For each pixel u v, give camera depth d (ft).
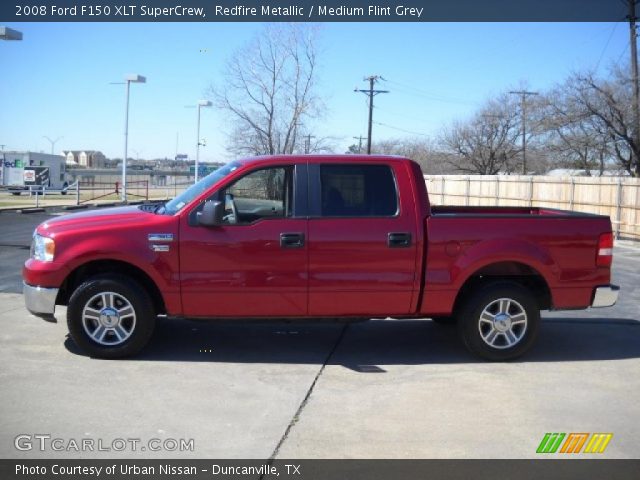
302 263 19.65
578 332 24.99
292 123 92.53
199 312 19.63
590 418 15.98
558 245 20.57
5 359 19.52
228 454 13.56
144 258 19.22
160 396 16.76
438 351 21.85
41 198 128.26
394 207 20.11
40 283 19.35
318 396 17.11
